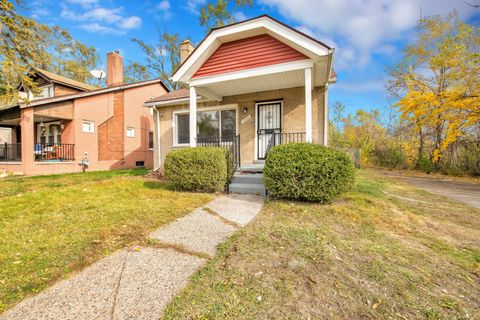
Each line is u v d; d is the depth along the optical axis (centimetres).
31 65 1116
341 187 449
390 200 530
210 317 166
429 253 275
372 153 1758
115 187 642
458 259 262
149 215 387
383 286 205
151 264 238
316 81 659
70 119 1212
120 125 1448
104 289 197
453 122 1109
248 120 785
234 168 670
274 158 480
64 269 225
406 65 1438
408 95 1323
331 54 502
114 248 271
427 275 226
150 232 319
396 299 189
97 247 271
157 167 990
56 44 2016
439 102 1179
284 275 219
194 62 618
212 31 592
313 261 244
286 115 731
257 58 587
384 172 1392
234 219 380
